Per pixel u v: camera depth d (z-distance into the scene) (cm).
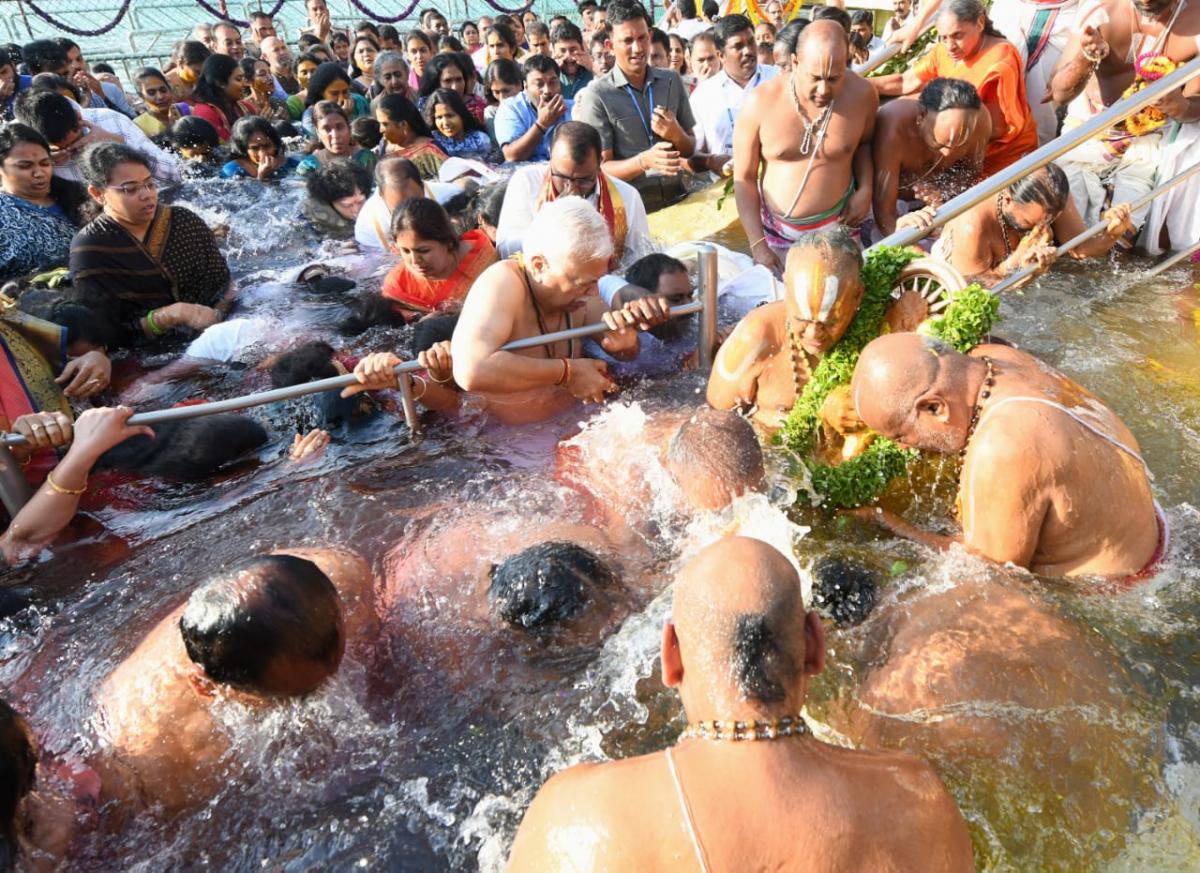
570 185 508
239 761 220
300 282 577
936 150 516
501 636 250
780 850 143
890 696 230
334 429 384
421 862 200
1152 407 357
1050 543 259
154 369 471
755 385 354
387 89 955
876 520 297
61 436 325
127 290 512
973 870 158
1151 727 219
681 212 669
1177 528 286
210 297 548
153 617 276
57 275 541
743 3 1152
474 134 884
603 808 151
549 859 153
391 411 398
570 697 235
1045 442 245
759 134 523
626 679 238
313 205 693
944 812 154
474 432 379
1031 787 205
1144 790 205
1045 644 231
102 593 291
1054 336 418
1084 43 520
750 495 279
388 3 1805
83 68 965
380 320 495
